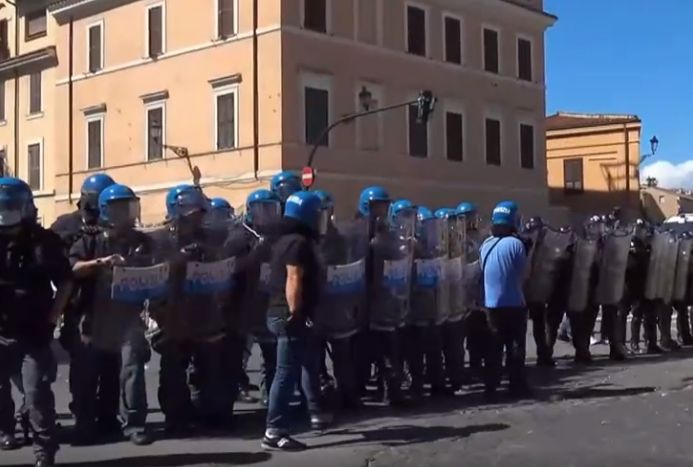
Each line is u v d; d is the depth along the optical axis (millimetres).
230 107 33469
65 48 40656
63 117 40688
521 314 10344
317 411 8680
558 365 13289
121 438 8281
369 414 9508
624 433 8555
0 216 6754
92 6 39062
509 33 40938
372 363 10508
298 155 32125
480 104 39375
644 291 14328
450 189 37750
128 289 7934
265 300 8906
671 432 8586
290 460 7477
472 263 11016
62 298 7020
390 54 35438
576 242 13031
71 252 7875
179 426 8508
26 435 8031
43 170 42656
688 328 16047
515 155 41000
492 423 9008
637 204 49812
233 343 8812
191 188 8508
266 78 32281
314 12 32906
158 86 36250
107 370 8312
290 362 7781
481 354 11711
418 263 10203
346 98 33750
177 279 8266
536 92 42156
